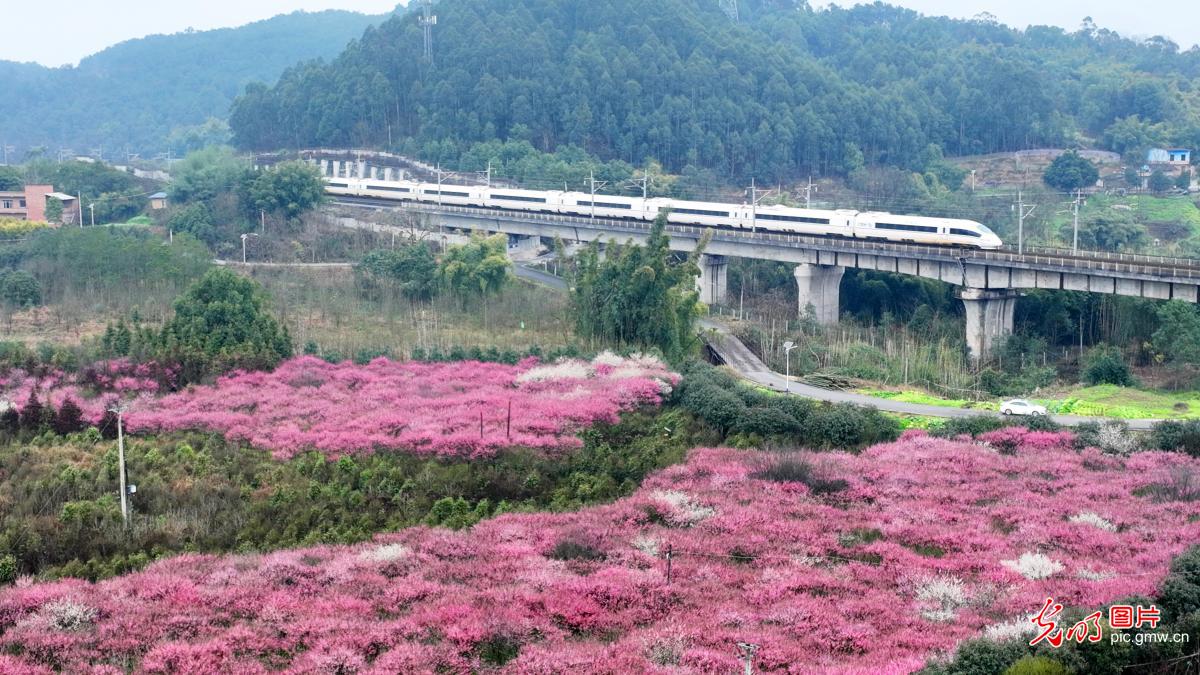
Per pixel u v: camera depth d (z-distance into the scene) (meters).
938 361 123.75
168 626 55.84
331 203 196.62
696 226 164.00
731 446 87.50
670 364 109.94
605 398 93.75
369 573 62.53
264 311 115.38
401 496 75.75
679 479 79.44
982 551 66.12
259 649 53.31
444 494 76.56
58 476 76.06
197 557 65.19
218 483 76.88
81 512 69.62
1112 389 110.69
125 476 75.62
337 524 71.88
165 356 100.75
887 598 59.59
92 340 115.19
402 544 67.50
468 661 51.94
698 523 71.38
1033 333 142.38
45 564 65.19
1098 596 56.81
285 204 182.25
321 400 95.50
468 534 69.12
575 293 122.06
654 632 54.72
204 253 153.38
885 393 105.94
